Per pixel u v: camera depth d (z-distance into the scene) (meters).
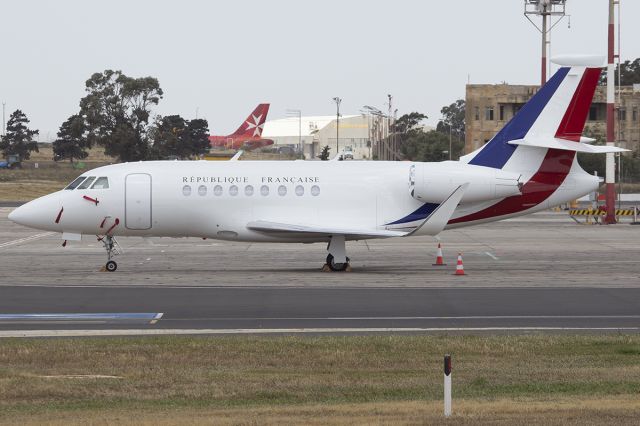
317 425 38.41
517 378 49.78
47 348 57.62
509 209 106.50
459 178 103.94
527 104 105.75
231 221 104.12
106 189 103.19
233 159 109.25
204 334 64.12
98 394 46.06
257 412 41.53
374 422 38.75
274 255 120.88
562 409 41.44
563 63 105.19
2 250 129.12
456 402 43.69
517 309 74.81
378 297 81.31
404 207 105.56
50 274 99.38
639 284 90.12
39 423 39.53
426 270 104.19
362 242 140.00
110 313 72.94
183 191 103.69
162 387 47.72
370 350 57.34
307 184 104.94
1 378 49.69
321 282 92.06
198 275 98.38
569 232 161.75
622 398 44.50
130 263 111.62
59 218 103.19
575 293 83.69
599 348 58.03
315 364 53.72
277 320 69.81
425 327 66.94
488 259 116.38
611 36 181.75
